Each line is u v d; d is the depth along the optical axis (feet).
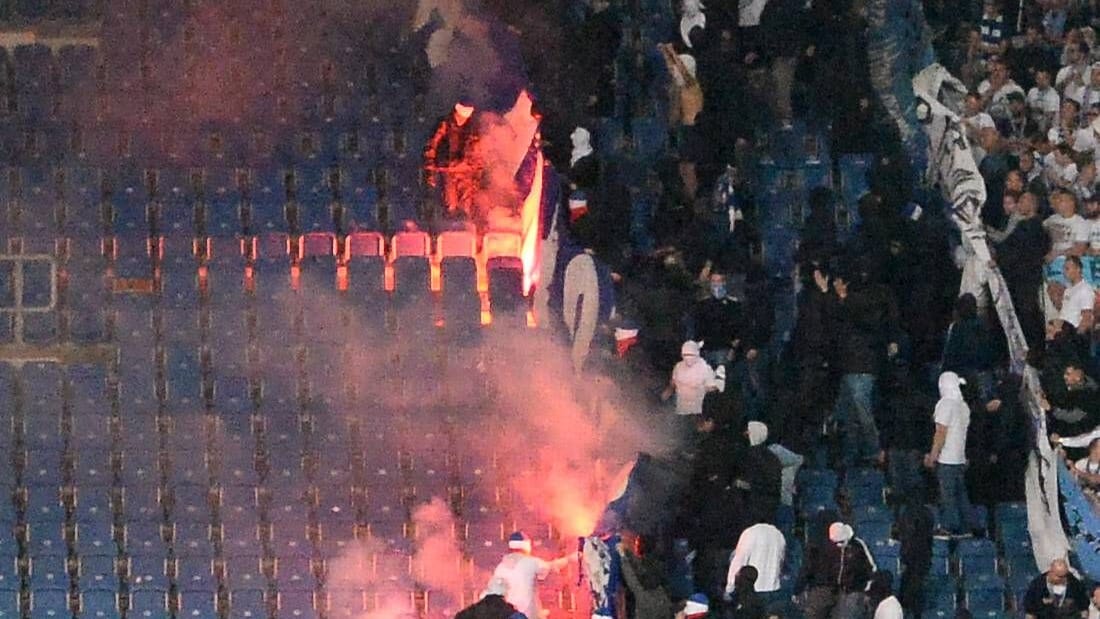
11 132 417.08
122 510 365.61
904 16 409.69
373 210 406.62
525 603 332.80
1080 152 407.85
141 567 358.84
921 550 342.23
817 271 364.58
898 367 369.91
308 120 423.64
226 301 392.27
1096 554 347.97
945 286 381.60
